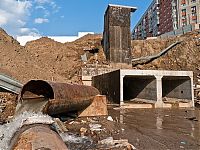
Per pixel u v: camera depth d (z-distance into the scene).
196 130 13.17
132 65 52.06
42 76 33.50
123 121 16.11
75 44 61.91
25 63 33.44
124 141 9.91
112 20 50.34
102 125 14.18
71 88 15.05
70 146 9.28
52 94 13.35
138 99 31.88
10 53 32.22
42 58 50.91
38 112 11.48
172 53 53.00
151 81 27.78
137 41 60.53
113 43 49.59
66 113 16.59
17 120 10.09
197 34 56.47
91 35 67.12
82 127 13.22
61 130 11.36
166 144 9.93
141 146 9.59
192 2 99.19
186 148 9.32
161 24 124.50
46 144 5.52
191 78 26.94
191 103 26.47
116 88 26.12
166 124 15.11
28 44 58.00
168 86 32.19
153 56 53.25
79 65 51.91
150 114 20.05
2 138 7.59
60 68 49.53
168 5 114.44
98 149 8.81
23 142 5.72
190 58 50.34
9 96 19.03
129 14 51.28
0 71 24.67
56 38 72.69
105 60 52.69
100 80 33.78
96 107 18.08
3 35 37.69
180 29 73.25
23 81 26.02
